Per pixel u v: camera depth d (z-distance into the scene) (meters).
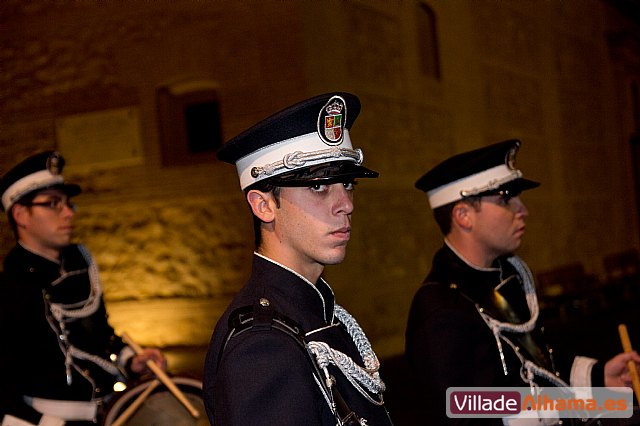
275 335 1.34
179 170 7.73
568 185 11.73
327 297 1.52
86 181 8.08
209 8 7.42
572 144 11.99
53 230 2.85
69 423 2.61
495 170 2.33
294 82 6.99
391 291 7.68
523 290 2.39
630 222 13.74
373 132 7.61
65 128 8.14
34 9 8.20
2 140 8.35
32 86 8.26
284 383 1.29
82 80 8.07
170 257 7.77
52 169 2.90
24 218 2.85
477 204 2.32
